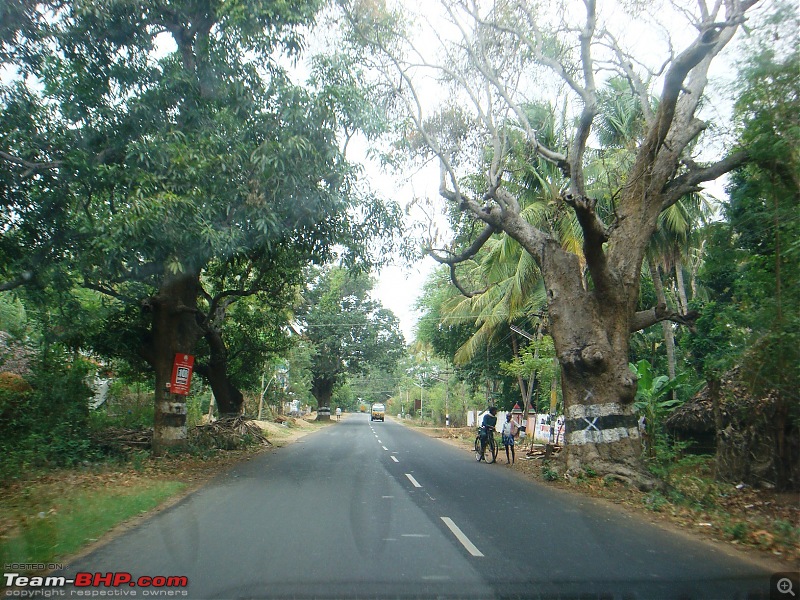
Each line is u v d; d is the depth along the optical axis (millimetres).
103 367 22750
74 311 16656
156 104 13836
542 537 8727
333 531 8797
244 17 13469
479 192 18641
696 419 17484
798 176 10688
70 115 13695
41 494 10766
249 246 14656
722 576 6852
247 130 14273
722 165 13734
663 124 13461
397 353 58344
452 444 30172
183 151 13188
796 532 8867
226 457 19594
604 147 20406
